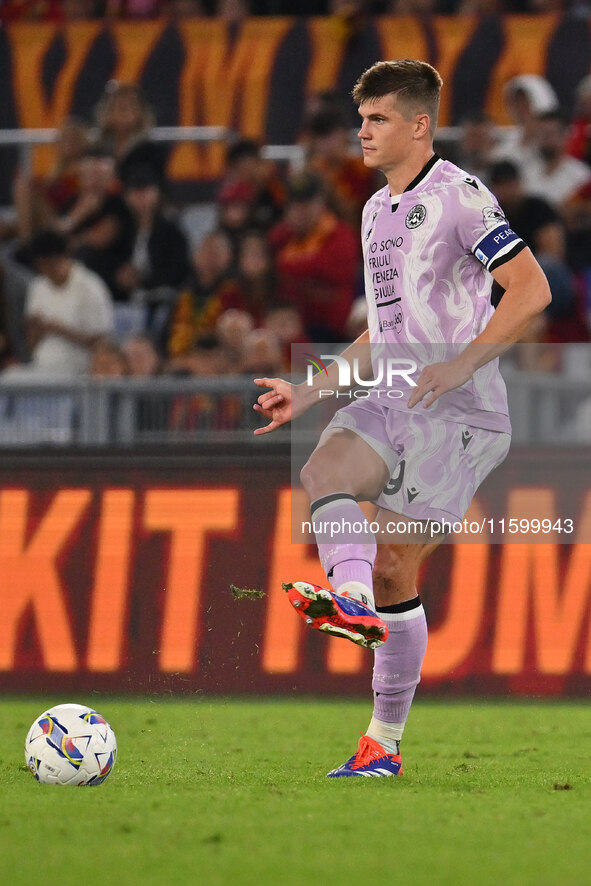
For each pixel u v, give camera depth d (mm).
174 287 38031
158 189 38188
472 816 11258
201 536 25750
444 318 13445
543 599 25344
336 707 23953
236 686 25359
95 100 42500
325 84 41062
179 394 27094
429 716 22656
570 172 38000
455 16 41656
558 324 33906
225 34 41750
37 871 8883
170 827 10578
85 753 13438
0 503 26344
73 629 25891
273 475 25688
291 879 8633
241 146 37219
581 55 40125
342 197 37250
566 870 8984
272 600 25406
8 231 39812
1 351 37250
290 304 35656
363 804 11938
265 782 13797
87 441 27281
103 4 44812
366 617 11664
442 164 13555
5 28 42969
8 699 25609
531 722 21781
